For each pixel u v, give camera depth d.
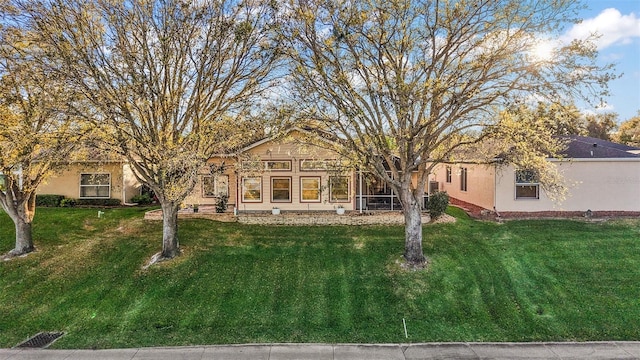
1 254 14.43
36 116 12.26
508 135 11.58
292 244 15.08
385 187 19.23
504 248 14.12
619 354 8.37
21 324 10.14
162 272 12.77
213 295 11.47
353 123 11.86
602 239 14.58
